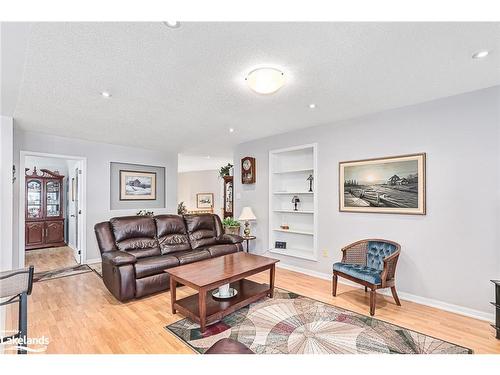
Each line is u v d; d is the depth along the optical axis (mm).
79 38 1676
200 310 2332
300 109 3160
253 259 3240
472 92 2617
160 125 3830
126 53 1872
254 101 2875
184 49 1830
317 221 3934
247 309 2779
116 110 3127
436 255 2832
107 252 3328
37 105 2920
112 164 5234
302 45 1792
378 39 1725
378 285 2654
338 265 3072
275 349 2055
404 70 2170
